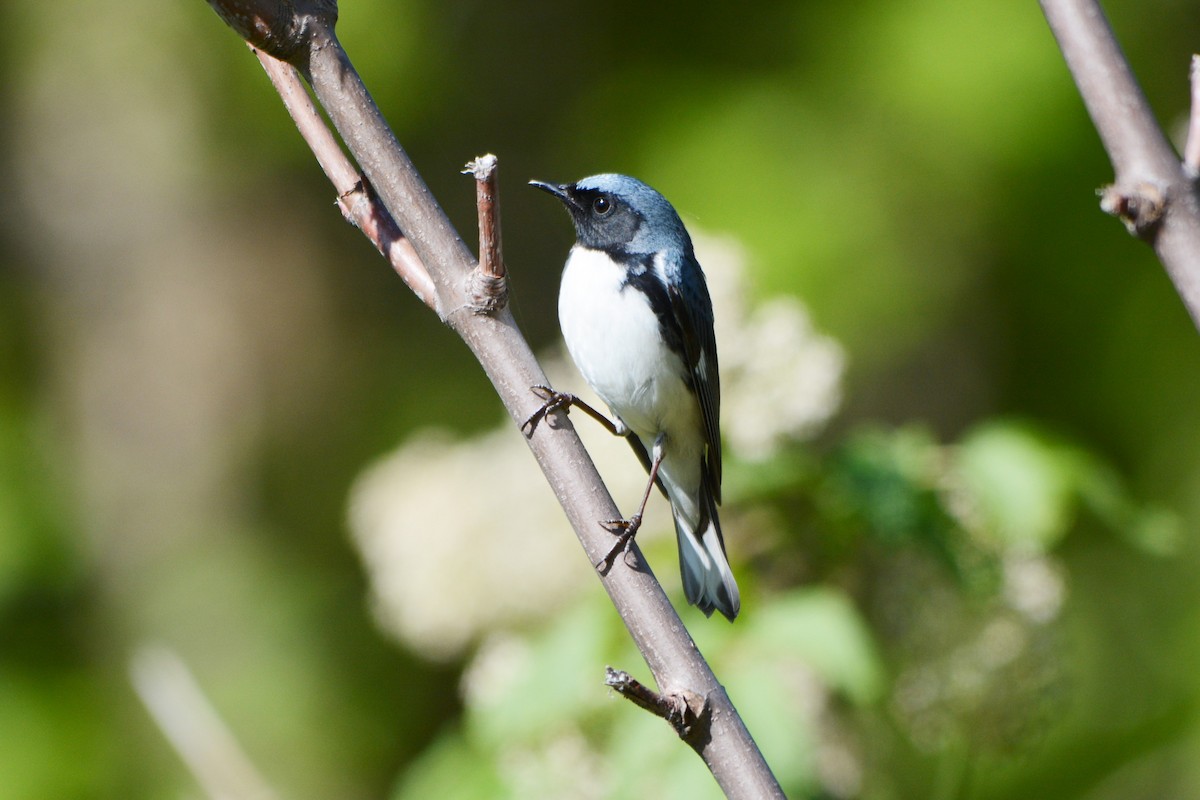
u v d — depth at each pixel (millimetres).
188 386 16109
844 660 5496
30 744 12977
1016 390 13305
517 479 7094
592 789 5898
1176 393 12641
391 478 7750
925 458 6379
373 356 15891
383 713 13828
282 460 15781
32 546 14461
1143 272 12891
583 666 5840
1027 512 6035
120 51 15945
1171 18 13305
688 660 3561
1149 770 9531
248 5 3756
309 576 14969
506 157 15383
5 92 16266
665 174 13266
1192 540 11633
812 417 7008
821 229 12672
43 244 16375
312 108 4277
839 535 6336
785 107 13242
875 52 13062
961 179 12812
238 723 13695
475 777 6160
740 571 6316
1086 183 12719
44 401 16094
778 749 5328
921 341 12789
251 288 16172
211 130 15922
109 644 14492
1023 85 12570
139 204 16281
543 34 15258
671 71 14125
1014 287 13281
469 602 7043
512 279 15297
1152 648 10766
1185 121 8844
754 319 7215
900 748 7000
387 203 3895
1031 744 6176
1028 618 6164
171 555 15359
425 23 15016
